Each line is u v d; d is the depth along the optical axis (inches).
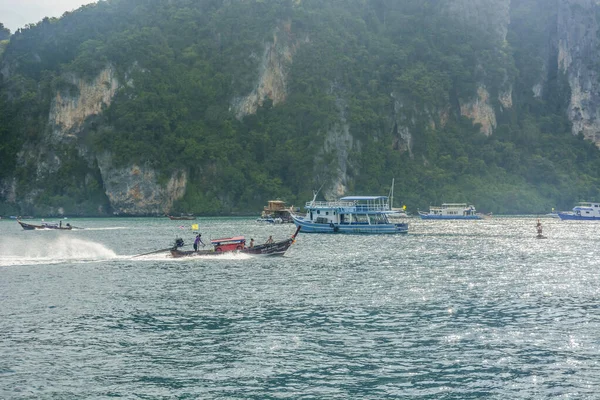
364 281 2279.8
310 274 2469.2
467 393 1110.4
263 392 1117.1
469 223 7583.7
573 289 2106.3
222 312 1717.5
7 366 1248.8
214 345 1386.6
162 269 2618.1
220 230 5762.8
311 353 1327.5
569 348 1355.8
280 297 1942.7
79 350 1353.3
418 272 2544.3
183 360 1284.4
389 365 1252.5
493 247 3843.5
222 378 1184.2
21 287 2143.2
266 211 7682.1
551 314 1689.2
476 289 2098.9
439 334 1472.7
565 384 1147.3
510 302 1863.9
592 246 3954.2
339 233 5236.2
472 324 1568.7
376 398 1090.1
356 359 1286.9
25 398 1090.7
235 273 2495.1
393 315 1676.9
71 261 2918.3
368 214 5231.3
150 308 1777.8
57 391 1122.0
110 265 2760.8
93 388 1136.8
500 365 1248.2
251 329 1523.1
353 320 1614.2
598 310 1742.1
